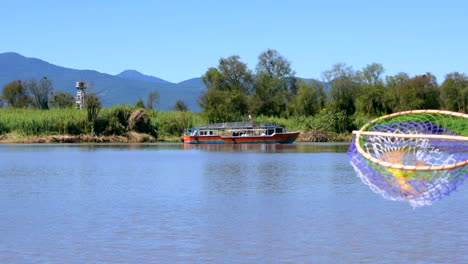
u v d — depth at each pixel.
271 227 21.19
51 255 17.27
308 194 29.95
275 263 16.38
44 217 23.41
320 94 137.62
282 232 20.31
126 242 18.86
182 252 17.58
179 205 26.41
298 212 24.31
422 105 124.50
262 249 17.92
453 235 19.59
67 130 106.25
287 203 26.84
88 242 18.88
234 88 146.38
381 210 24.55
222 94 140.12
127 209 25.30
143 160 57.66
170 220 22.64
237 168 47.00
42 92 168.00
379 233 20.03
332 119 116.62
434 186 16.66
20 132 103.75
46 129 105.44
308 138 112.69
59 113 109.38
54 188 33.16
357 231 20.36
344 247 18.08
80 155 66.44
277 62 147.75
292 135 101.31
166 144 101.94
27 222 22.31
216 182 36.03
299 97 134.00
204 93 142.62
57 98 167.75
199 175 40.81
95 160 57.72
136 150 78.81
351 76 137.25
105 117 110.06
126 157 62.62
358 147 15.78
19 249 17.97
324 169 45.53
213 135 101.25
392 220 22.30
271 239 19.25
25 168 47.53
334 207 25.53
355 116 123.62
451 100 128.38
